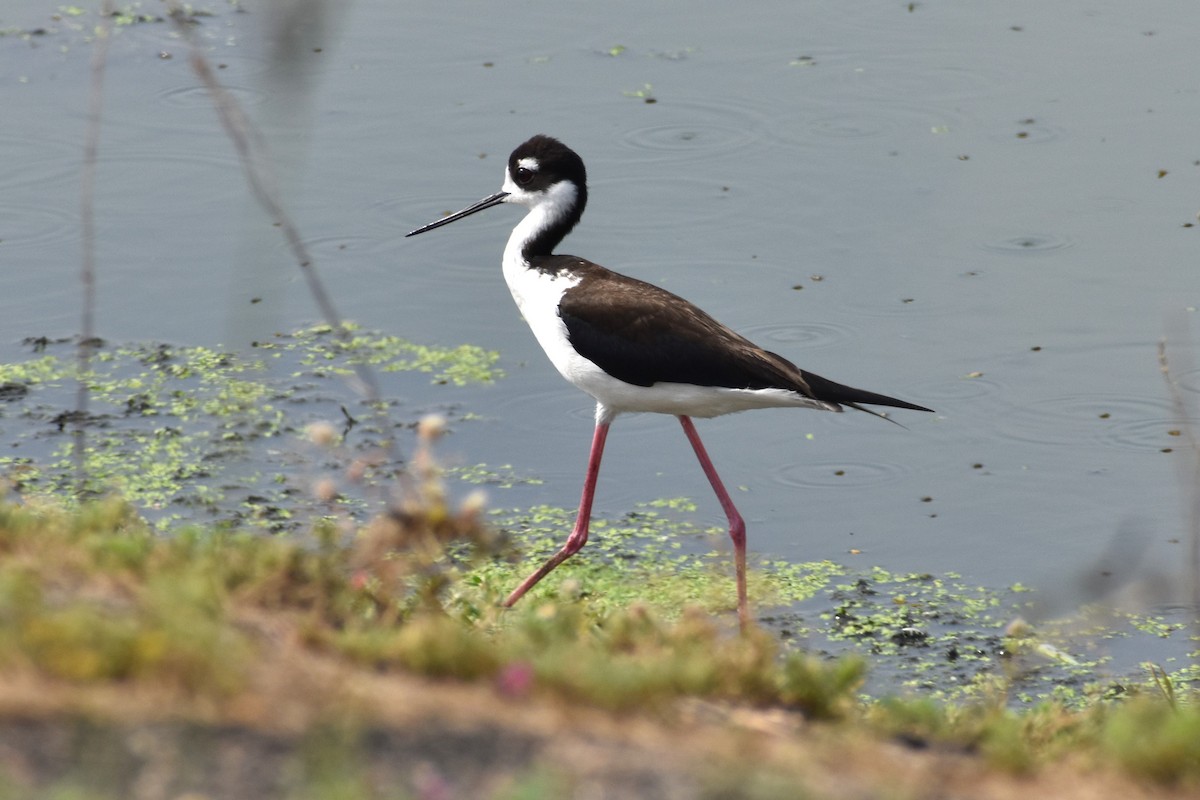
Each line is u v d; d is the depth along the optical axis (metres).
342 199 15.11
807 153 15.84
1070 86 17.14
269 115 16.23
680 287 13.65
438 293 14.17
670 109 16.70
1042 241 14.27
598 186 15.25
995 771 5.79
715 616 9.97
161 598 5.75
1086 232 14.38
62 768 4.59
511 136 16.11
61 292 13.84
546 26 18.81
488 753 5.02
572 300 10.27
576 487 11.70
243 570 6.80
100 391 12.61
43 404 12.38
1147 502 11.10
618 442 12.35
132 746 4.75
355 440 12.01
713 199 15.03
